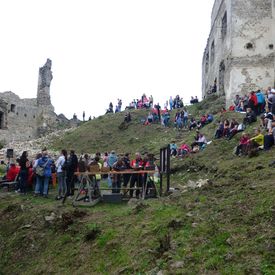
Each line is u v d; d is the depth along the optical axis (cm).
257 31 2866
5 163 2527
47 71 4941
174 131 2772
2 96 4269
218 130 1988
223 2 3272
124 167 1446
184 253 801
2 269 1076
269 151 1443
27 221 1223
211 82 3794
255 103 2072
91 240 1005
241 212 898
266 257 722
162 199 1207
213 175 1449
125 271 823
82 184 1324
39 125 4697
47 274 954
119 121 3281
